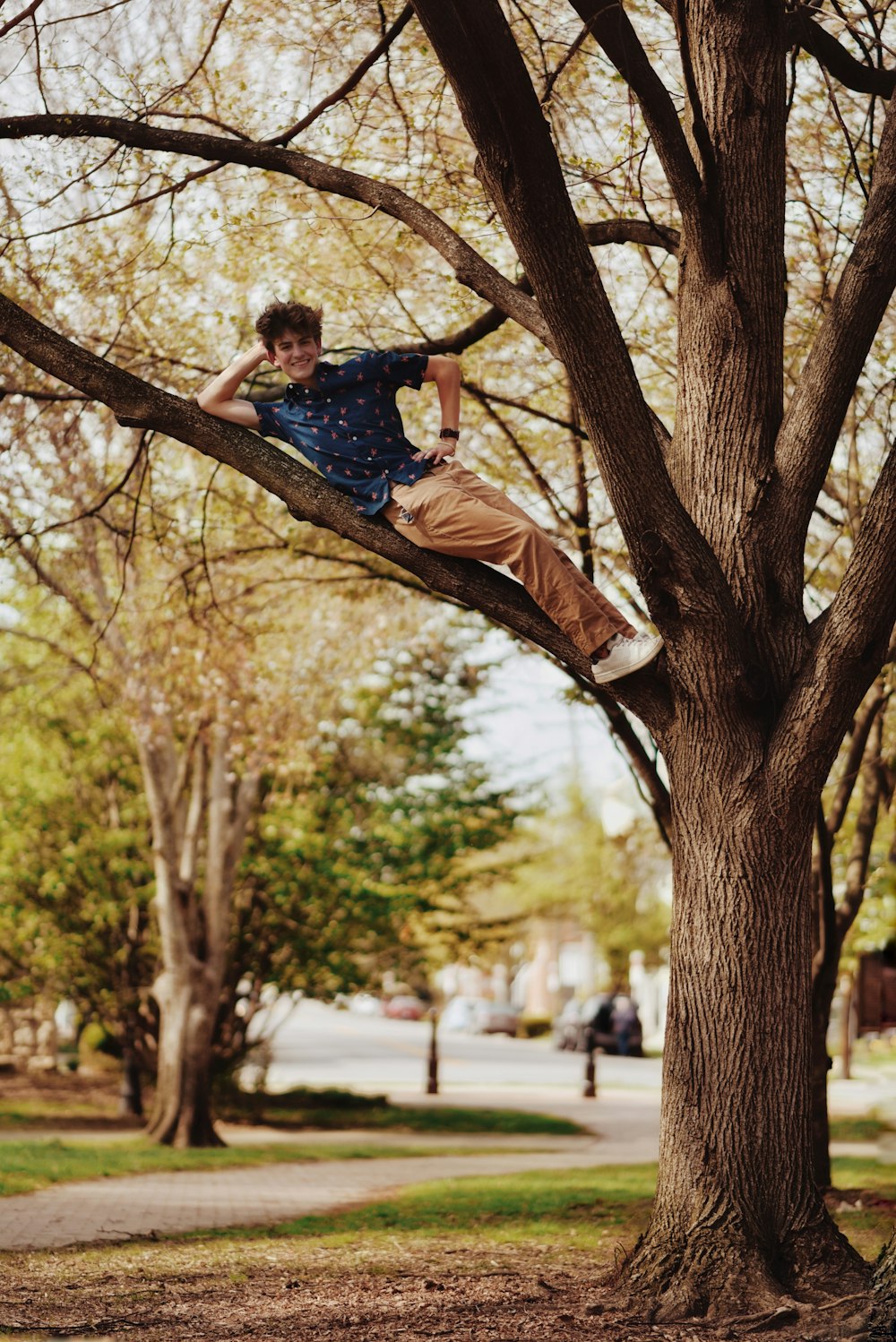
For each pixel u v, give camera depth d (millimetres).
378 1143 16812
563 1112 21938
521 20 8438
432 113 8820
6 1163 11867
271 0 8211
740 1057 5852
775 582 6211
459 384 6094
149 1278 6758
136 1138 16000
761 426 6367
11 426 9602
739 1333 5250
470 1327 5391
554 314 5523
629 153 8203
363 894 18203
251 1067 26562
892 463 5672
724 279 6414
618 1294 5789
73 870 18016
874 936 20641
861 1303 5266
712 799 5992
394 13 8344
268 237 9344
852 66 7469
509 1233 8477
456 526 5820
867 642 5738
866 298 6043
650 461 5699
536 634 6090
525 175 5258
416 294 10172
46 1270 6965
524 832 20797
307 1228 8836
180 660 12719
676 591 5824
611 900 46719
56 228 7738
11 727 18297
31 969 19328
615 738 10539
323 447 6059
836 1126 17766
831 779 13289
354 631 14211
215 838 16141
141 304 9734
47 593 13875
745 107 6449
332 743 18781
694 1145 5871
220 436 6223
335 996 19781
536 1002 71875
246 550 11273
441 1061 37906
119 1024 18984
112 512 10938
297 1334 5340
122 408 6230
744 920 5910
